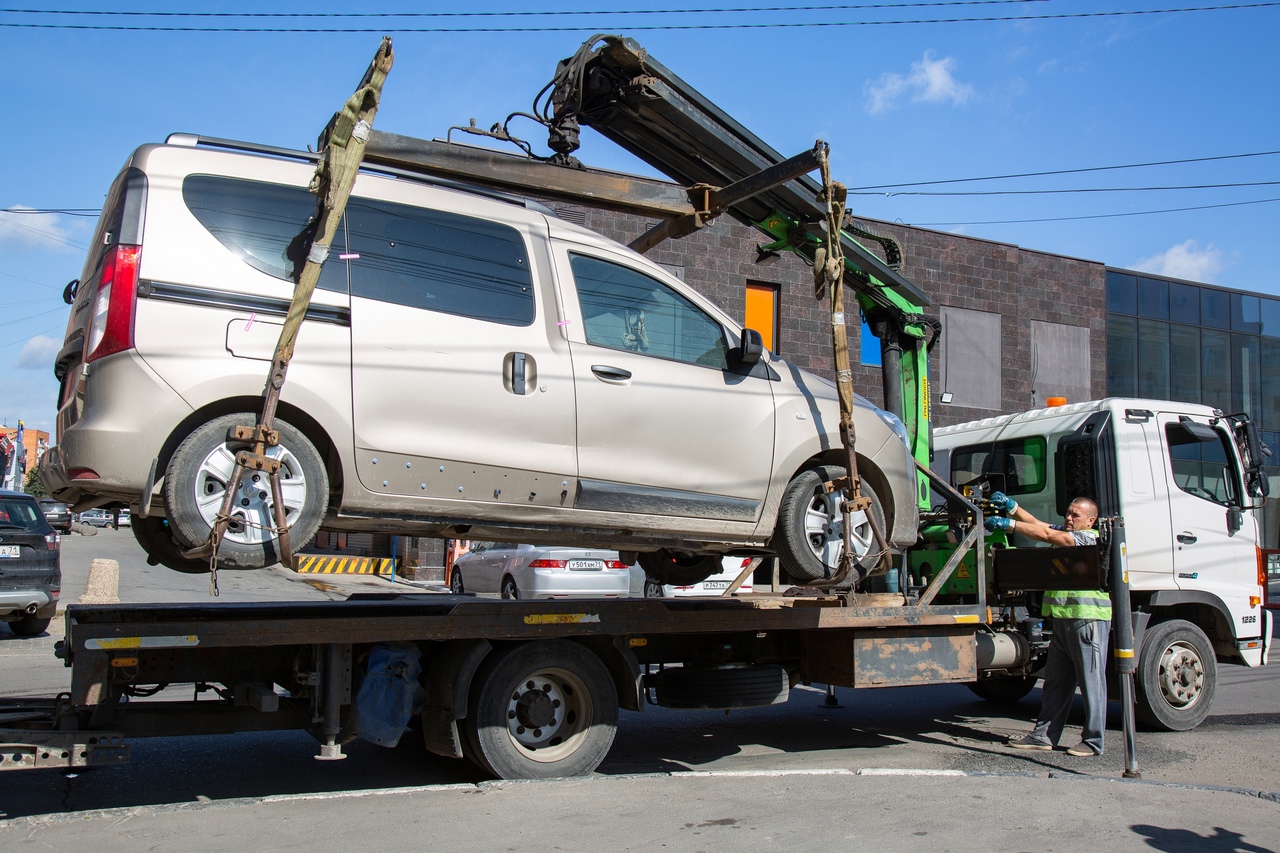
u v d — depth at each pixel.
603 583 13.21
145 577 18.97
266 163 4.80
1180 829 4.56
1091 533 6.98
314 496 4.53
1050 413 8.71
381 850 4.06
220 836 4.20
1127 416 8.10
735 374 6.05
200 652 5.15
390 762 6.33
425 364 4.89
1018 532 7.73
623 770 6.25
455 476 4.93
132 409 4.21
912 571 8.90
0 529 11.14
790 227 8.08
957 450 9.69
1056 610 6.86
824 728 7.94
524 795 5.01
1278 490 27.19
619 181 6.64
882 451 6.50
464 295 5.14
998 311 23.91
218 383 4.36
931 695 9.79
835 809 4.80
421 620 5.25
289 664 5.35
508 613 5.48
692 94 7.14
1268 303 28.09
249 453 4.33
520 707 5.57
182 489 4.24
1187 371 26.67
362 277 4.85
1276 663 12.02
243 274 4.54
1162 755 6.92
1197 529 8.24
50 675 8.91
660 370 5.70
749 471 5.93
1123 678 6.09
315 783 5.76
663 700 6.50
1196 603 8.37
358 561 21.53
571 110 6.70
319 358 4.62
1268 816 4.82
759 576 12.12
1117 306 25.86
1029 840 4.35
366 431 4.70
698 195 6.91
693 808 4.79
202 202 4.55
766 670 6.57
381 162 5.89
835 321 6.14
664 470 5.61
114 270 4.31
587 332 5.52
